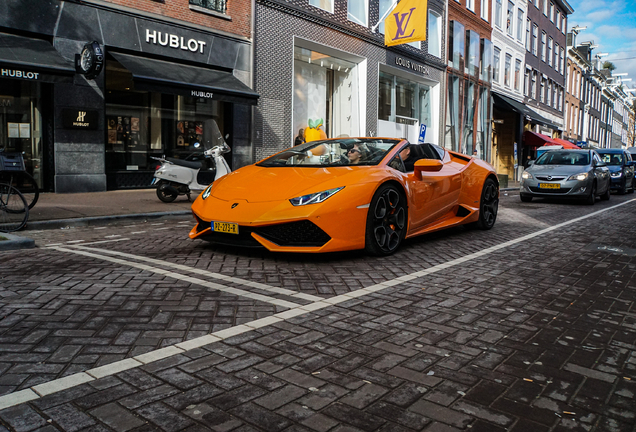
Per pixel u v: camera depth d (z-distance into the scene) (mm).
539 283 4137
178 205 9203
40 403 2008
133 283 3816
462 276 4324
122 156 11930
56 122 10508
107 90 11484
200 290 3674
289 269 4434
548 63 39625
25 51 9508
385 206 5008
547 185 12141
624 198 15172
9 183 6605
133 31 11531
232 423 1887
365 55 18344
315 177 4883
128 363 2404
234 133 13781
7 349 2549
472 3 26484
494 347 2707
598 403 2107
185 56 12539
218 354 2533
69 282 3812
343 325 3006
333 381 2256
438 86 23531
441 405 2059
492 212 7207
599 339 2873
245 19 13836
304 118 16344
